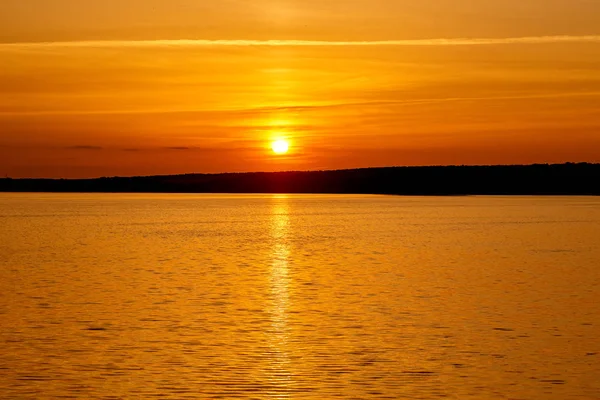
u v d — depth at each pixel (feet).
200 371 94.79
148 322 121.29
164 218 442.91
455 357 100.58
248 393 86.99
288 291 152.35
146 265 199.21
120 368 95.91
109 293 149.79
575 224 366.02
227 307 134.41
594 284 160.66
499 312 129.29
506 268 190.60
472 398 85.30
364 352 103.09
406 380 91.30
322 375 93.25
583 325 118.62
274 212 522.88
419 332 114.21
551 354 101.71
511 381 90.79
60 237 299.58
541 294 147.64
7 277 174.29
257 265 199.11
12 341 108.78
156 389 88.22
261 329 116.37
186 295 147.33
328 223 390.63
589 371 94.43
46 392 87.10
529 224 368.27
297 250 242.58
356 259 213.87
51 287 157.79
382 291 152.15
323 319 123.75
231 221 413.18
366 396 86.02
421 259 213.46
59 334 112.98
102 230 340.18
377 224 379.35
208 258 217.36
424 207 598.34
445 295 147.02
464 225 365.20
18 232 326.85
